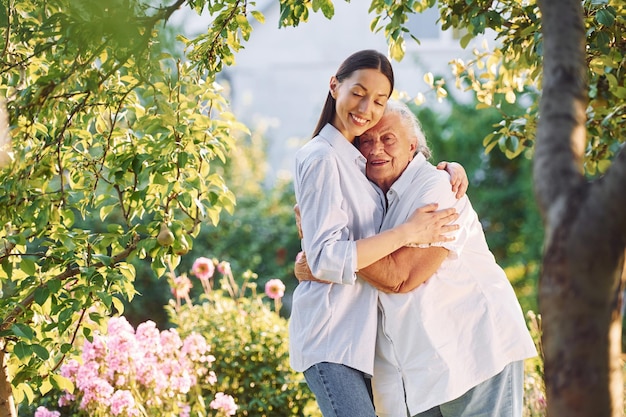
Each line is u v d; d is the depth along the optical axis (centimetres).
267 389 465
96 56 254
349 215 285
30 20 308
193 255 874
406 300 282
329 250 270
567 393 181
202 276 511
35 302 310
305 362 284
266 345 476
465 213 296
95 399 397
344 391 277
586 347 180
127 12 239
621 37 348
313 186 279
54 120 293
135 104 315
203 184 314
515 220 1005
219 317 499
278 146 1288
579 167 189
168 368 435
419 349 283
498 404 287
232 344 474
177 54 295
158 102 273
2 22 300
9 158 276
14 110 260
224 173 1003
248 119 1196
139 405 401
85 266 319
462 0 363
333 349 280
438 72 1106
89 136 309
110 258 309
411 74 1129
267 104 1298
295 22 339
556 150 190
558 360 182
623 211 180
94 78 254
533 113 404
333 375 279
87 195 323
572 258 181
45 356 298
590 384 180
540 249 960
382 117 293
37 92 256
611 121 386
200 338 443
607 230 180
